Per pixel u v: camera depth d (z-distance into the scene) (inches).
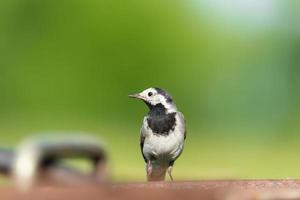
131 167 782.5
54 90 1488.7
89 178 50.3
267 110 1576.0
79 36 1502.2
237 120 1582.2
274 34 1592.0
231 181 95.3
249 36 1588.3
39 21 1489.9
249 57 1590.8
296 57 1582.2
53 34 1494.8
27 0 1481.3
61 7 1496.1
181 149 359.6
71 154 48.6
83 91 1503.4
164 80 1562.5
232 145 1250.0
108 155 50.9
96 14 1505.9
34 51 1486.2
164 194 56.3
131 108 1525.6
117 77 1521.9
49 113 1489.9
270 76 1585.9
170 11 1556.3
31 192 47.8
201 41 1578.5
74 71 1498.5
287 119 1565.0
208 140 1371.8
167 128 352.5
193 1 1569.9
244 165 869.2
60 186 48.8
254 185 97.6
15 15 1482.5
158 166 362.9
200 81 1581.0
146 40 1541.6
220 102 1593.3
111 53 1523.1
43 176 47.3
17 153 47.1
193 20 1571.1
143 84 1545.3
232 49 1587.1
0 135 1422.2
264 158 971.9
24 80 1477.6
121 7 1518.2
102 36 1514.5
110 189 51.0
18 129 1469.0
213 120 1584.6
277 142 1273.4
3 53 1480.1
